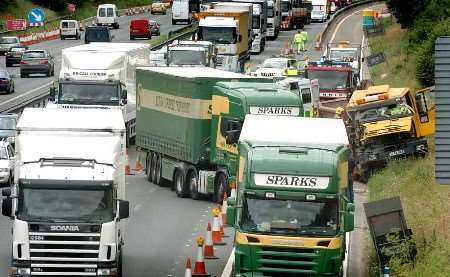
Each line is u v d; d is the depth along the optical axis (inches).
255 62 6609.3
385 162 3250.5
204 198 3002.0
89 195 1919.3
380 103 3280.0
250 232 1873.8
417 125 3253.0
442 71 1760.6
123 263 2199.8
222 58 5816.9
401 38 6668.3
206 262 2223.2
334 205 1886.1
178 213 2770.7
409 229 2057.1
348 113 3314.5
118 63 3841.0
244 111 2704.2
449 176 1756.9
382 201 2048.5
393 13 6968.5
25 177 1919.3
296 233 1868.8
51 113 2114.9
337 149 1945.1
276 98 2726.4
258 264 1876.2
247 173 1900.8
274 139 1984.5
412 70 5241.1
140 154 3479.3
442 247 2055.9
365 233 2522.1
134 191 3115.2
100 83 3791.8
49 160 1950.1
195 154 2933.1
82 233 1897.1
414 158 3245.6
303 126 2113.7
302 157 1907.0
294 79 3814.0
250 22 6422.2
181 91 3004.4
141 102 3307.1
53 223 1891.0
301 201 1888.5
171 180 3115.2
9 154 3277.6
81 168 1939.0
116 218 1930.4
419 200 2632.9
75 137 2014.0
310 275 1875.0
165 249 2347.4
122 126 2065.7
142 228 2571.4
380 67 5880.9
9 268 2139.5
